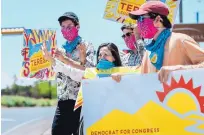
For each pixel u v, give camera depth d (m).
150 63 3.03
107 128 2.75
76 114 4.11
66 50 4.14
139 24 2.92
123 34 4.37
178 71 2.61
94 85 2.77
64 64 3.97
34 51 4.57
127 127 2.71
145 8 2.87
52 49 4.45
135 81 2.69
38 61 4.58
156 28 2.87
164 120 2.63
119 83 2.73
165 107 2.63
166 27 2.88
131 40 4.30
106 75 3.67
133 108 2.70
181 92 2.61
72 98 4.09
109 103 2.74
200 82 2.58
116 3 4.19
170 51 2.81
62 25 4.06
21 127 9.22
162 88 2.64
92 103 2.78
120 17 4.19
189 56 2.77
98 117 2.77
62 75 4.09
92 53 4.12
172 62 2.80
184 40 2.78
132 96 2.70
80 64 4.04
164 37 2.86
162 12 2.85
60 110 4.15
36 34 4.55
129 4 4.16
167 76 2.62
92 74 3.72
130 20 4.18
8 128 9.02
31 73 4.60
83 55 4.04
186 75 2.59
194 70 2.59
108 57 3.68
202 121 2.58
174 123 2.62
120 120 2.72
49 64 4.56
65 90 4.09
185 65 2.71
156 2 2.90
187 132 2.61
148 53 3.09
